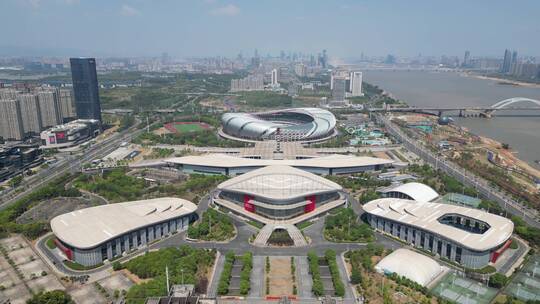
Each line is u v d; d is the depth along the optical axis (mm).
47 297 178375
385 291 192250
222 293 194125
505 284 198625
